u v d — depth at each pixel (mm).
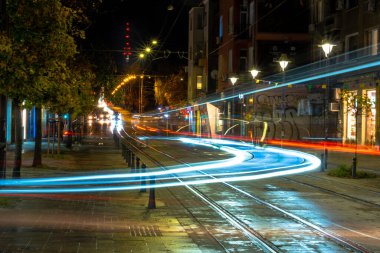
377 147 35438
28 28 12984
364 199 15742
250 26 57969
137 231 10531
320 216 12844
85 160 28891
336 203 14953
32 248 8648
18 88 12750
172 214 12820
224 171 23969
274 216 12750
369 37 36938
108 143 46469
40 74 13141
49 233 9891
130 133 70750
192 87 80750
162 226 11211
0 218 11305
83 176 20938
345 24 40125
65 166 24969
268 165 27047
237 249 9234
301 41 54125
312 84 44594
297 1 54125
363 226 11586
